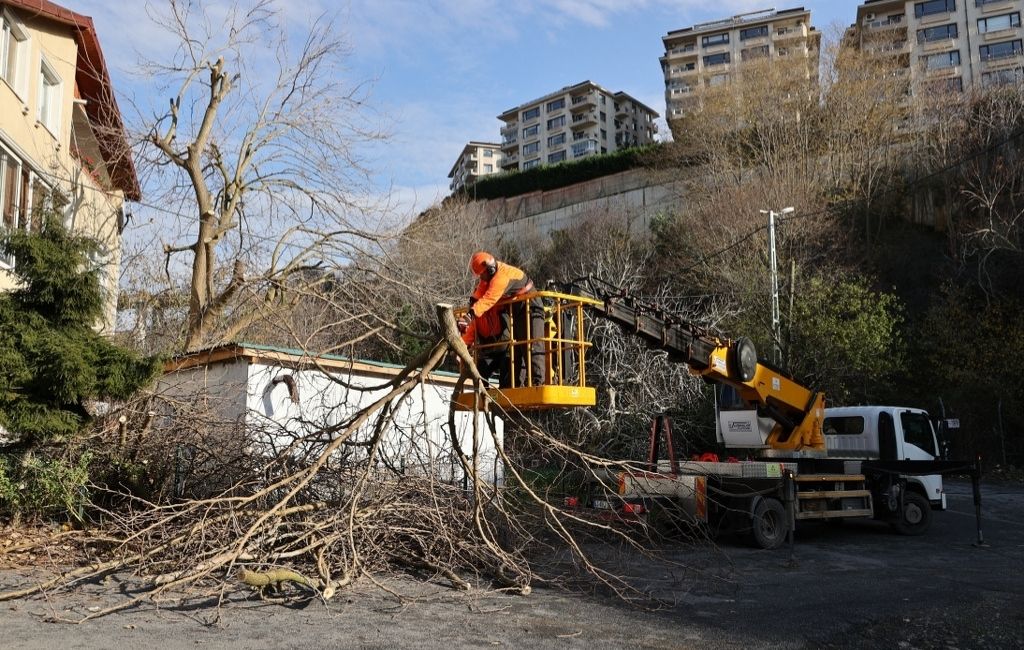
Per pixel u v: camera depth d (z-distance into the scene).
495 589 7.38
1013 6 58.53
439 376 12.96
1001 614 6.74
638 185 42.03
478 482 7.41
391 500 7.72
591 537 10.21
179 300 14.35
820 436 12.23
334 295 13.32
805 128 37.62
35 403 8.43
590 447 17.95
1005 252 30.31
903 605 7.09
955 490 21.20
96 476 9.31
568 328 7.80
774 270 24.03
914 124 38.34
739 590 7.78
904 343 26.55
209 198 14.23
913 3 61.81
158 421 9.69
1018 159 31.81
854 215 35.16
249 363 11.20
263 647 5.26
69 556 8.06
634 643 5.67
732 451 15.10
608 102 96.69
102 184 16.91
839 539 12.26
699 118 41.25
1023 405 26.17
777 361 23.28
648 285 30.39
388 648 5.35
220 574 7.18
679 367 20.36
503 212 47.38
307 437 7.97
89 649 5.07
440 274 17.05
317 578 7.05
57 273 8.83
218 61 14.16
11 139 13.20
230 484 8.66
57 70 15.36
